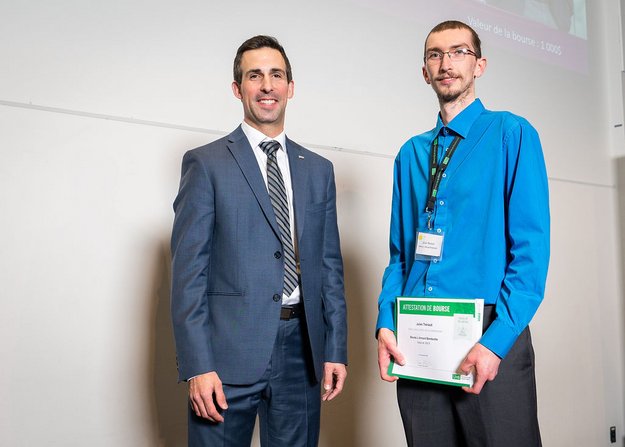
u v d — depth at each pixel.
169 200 1.97
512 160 1.33
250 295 1.40
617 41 3.74
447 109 1.46
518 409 1.27
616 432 3.55
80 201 1.80
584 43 3.63
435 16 2.82
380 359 1.41
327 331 1.55
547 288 3.23
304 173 1.57
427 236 1.41
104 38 1.87
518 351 1.30
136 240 1.90
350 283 2.43
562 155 3.40
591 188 3.55
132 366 1.87
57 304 1.75
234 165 1.47
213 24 2.10
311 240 1.51
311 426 1.49
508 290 1.27
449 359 1.27
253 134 1.55
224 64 2.12
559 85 3.42
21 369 1.68
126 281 1.87
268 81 1.51
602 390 3.49
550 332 3.23
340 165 2.41
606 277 3.58
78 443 1.76
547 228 1.31
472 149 1.39
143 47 1.94
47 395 1.72
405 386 1.44
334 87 2.42
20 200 1.70
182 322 1.34
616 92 3.73
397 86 2.64
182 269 1.38
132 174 1.90
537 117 3.26
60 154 1.77
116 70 1.88
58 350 1.74
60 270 1.76
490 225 1.32
